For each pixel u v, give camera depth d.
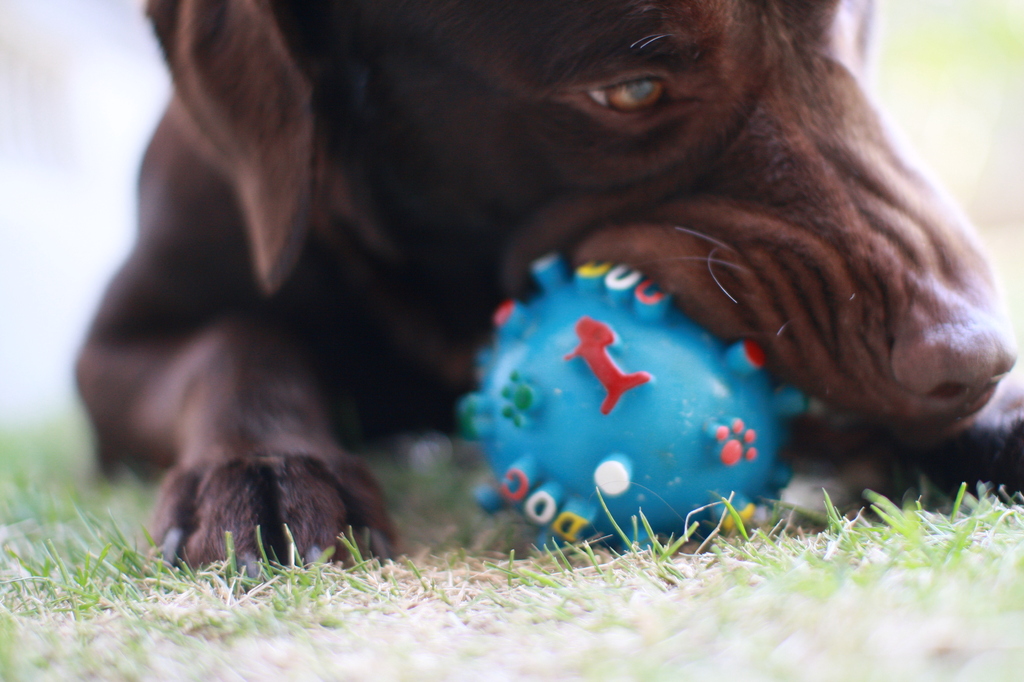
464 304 0.59
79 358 0.65
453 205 0.55
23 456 0.75
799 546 0.45
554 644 0.41
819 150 0.50
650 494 0.47
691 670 0.39
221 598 0.45
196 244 0.60
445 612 0.44
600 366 0.47
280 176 0.53
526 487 0.48
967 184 2.56
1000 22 2.42
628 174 0.52
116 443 0.63
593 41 0.50
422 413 0.63
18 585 0.48
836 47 0.52
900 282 0.48
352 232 0.58
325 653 0.42
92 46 1.73
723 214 0.50
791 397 0.49
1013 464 0.49
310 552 0.48
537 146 0.52
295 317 0.60
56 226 1.58
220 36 0.54
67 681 0.41
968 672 0.38
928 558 0.42
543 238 0.54
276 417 0.53
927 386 0.47
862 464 0.52
